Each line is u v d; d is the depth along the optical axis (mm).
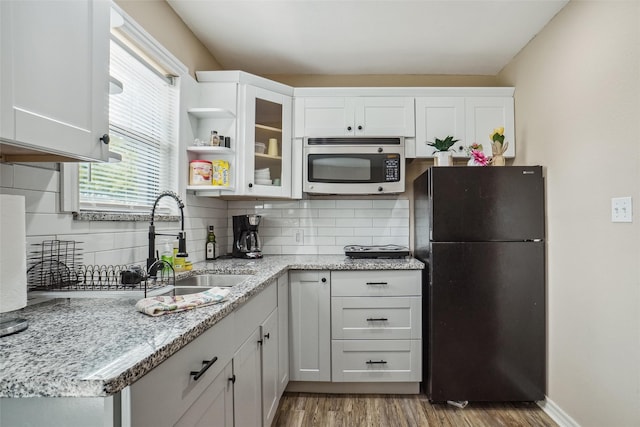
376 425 1995
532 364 2148
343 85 3008
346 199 2967
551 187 2129
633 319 1525
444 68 2885
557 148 2078
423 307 2318
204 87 2410
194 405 951
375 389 2367
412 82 2996
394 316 2318
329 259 2615
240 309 1365
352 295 2324
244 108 2406
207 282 1979
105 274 1489
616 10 1618
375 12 2119
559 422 2014
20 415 651
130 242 1688
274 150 2588
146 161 1909
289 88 2631
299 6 2061
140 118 1853
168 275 1614
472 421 2039
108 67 1131
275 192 2547
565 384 1977
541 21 2186
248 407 1459
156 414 755
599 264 1723
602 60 1709
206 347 1032
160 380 775
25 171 1157
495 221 2158
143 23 1783
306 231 2967
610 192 1650
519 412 2139
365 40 2453
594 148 1762
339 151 2604
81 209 1461
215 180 2305
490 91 2641
